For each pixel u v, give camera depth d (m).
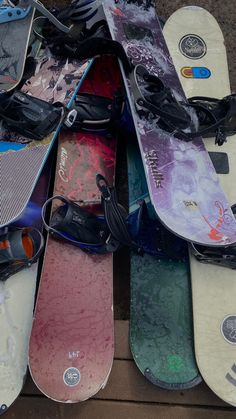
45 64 2.49
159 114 2.29
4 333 2.18
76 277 2.28
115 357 2.34
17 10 2.43
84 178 2.49
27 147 2.28
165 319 2.33
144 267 2.40
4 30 2.47
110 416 2.29
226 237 2.17
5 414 2.28
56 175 2.45
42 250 2.31
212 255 2.35
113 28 2.50
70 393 2.13
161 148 2.33
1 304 2.21
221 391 2.21
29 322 2.23
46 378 2.13
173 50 2.79
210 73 2.76
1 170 2.21
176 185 2.28
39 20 2.52
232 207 2.46
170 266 2.42
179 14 2.85
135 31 2.56
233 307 2.33
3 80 2.38
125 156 2.74
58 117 2.30
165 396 2.32
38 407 2.28
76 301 2.24
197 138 2.43
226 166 2.59
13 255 2.20
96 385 2.16
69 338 2.19
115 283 2.57
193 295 2.32
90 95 2.54
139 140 2.30
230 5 3.02
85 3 2.56
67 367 2.16
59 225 2.26
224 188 2.55
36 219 2.40
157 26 2.65
